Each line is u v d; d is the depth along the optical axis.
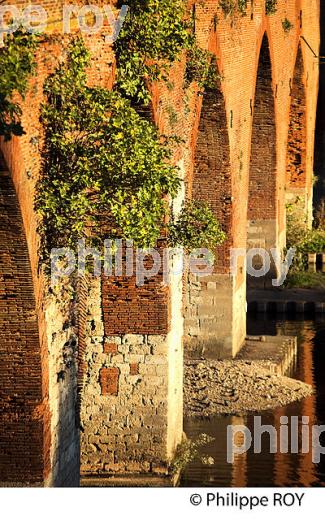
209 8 31.03
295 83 51.94
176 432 27.97
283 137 45.84
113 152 20.69
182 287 28.69
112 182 20.84
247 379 33.50
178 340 28.14
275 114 43.25
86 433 26.69
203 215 26.05
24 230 19.77
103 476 26.58
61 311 22.27
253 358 36.03
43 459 21.14
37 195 20.39
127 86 23.17
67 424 22.92
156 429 26.64
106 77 22.70
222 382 33.19
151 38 23.14
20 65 18.86
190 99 29.42
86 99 20.64
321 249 51.19
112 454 26.67
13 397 20.95
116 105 20.89
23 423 21.03
